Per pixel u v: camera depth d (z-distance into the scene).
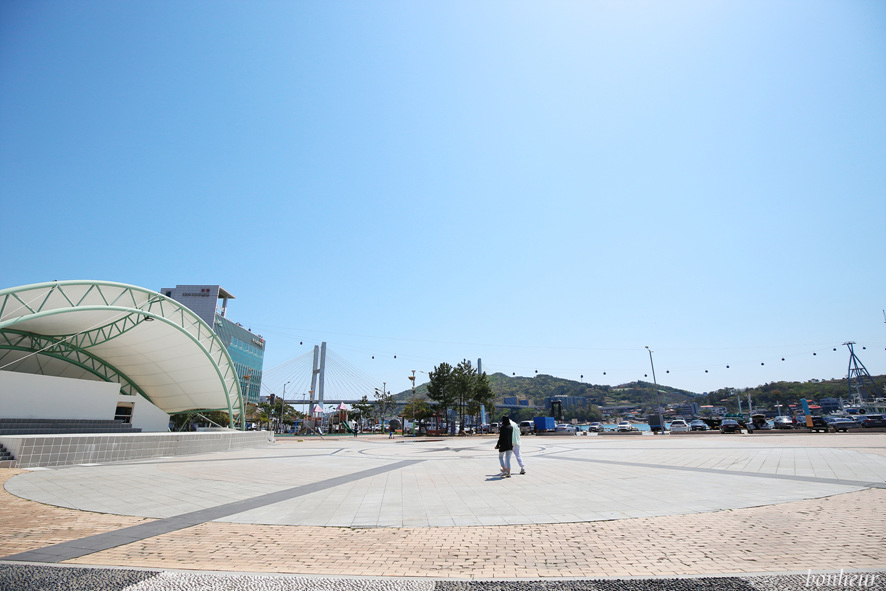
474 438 52.09
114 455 19.36
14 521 8.02
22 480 13.05
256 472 15.29
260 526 7.61
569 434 57.22
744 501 9.03
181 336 27.64
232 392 33.88
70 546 6.41
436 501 9.77
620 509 8.55
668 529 7.01
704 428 51.84
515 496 10.28
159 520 8.07
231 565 5.57
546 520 7.79
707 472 13.64
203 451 25.48
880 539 6.22
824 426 40.16
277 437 60.44
